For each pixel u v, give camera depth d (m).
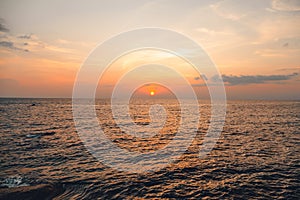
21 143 22.03
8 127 32.53
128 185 12.15
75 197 10.46
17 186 11.23
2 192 9.85
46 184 11.35
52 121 42.16
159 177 13.51
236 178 13.29
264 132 30.75
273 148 21.05
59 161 16.42
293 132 30.69
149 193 11.17
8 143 21.81
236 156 18.31
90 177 13.21
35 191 10.26
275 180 12.93
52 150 19.66
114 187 11.81
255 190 11.57
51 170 14.24
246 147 21.58
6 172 13.51
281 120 46.75
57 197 10.34
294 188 11.80
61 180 12.52
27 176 12.89
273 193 11.20
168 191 11.44
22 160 16.30
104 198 10.48
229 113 68.44
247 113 68.12
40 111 68.50
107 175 13.70
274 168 15.09
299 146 21.86
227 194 11.10
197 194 11.12
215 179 13.15
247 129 33.78
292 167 15.30
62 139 24.91
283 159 17.28
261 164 16.02
